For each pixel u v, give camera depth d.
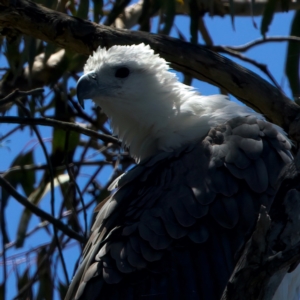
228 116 10.23
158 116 10.41
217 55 10.86
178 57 10.98
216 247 8.77
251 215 8.98
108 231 9.40
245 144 9.50
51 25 11.17
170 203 9.09
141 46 10.87
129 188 9.75
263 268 6.84
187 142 10.14
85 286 8.88
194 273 8.62
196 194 9.08
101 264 8.92
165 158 9.89
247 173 9.25
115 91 10.60
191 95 10.60
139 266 8.70
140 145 10.73
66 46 11.41
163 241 8.80
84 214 11.44
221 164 9.33
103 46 11.20
